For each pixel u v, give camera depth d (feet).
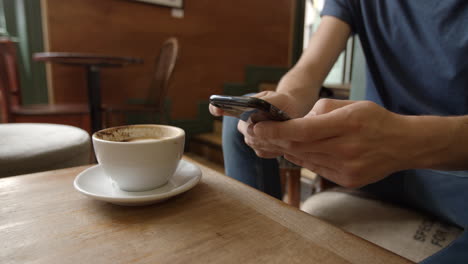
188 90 8.98
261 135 1.19
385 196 2.25
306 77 2.24
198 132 9.34
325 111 1.28
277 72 10.92
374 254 0.93
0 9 6.43
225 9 9.27
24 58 6.62
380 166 1.18
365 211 2.13
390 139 1.13
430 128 1.16
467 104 2.04
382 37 2.54
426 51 2.20
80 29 7.06
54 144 2.56
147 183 1.31
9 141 2.57
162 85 6.63
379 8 2.51
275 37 10.70
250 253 0.93
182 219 1.14
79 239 1.00
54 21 6.75
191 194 1.37
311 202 2.39
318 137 1.12
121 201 1.15
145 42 8.00
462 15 2.01
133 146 1.21
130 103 8.03
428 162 1.19
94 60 5.45
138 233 1.04
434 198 1.91
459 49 2.00
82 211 1.19
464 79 2.00
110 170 1.27
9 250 0.93
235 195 1.37
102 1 7.23
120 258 0.90
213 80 9.44
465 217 1.76
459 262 1.07
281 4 10.60
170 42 6.88
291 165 3.42
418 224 1.93
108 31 7.43
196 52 8.93
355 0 2.69
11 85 6.01
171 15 8.30
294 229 1.08
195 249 0.95
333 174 1.28
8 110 5.37
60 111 5.56
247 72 10.11
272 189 2.19
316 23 12.21
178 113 8.88
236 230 1.07
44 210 1.19
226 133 2.16
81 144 2.72
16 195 1.33
